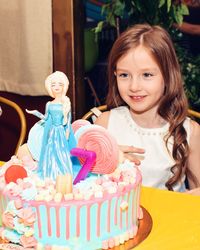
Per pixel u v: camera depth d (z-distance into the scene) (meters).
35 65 2.97
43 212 1.11
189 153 1.83
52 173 1.19
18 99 3.21
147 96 1.66
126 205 1.16
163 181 1.81
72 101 2.98
